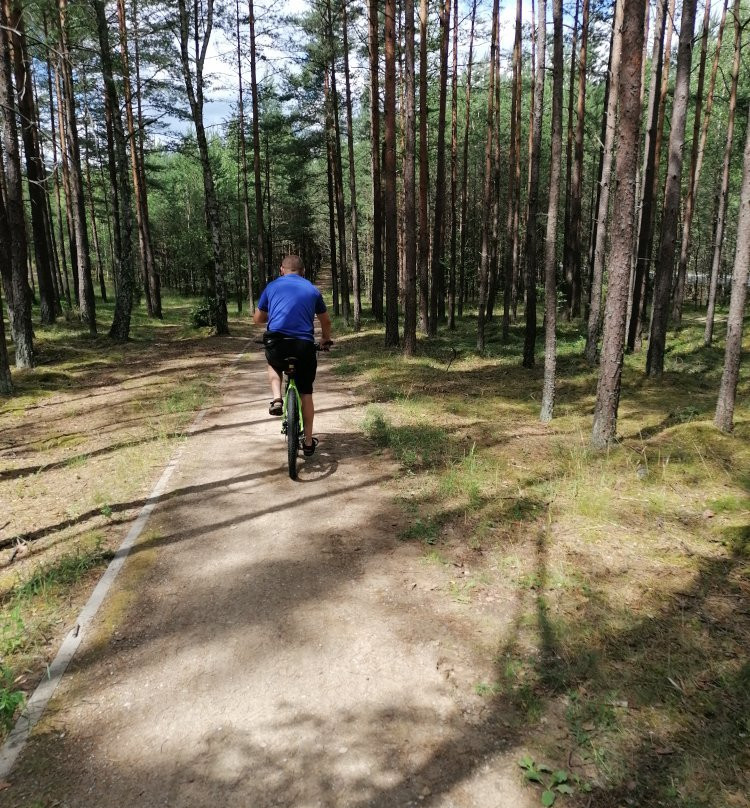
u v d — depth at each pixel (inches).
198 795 89.4
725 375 280.2
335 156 1037.2
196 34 761.0
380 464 241.4
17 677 115.8
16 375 489.1
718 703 104.8
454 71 795.4
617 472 229.5
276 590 145.9
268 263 1675.7
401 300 1208.8
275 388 221.9
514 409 374.0
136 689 112.1
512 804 87.0
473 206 1397.6
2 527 188.5
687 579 147.3
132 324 981.2
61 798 88.7
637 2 213.6
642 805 86.0
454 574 152.5
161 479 226.5
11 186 489.7
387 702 108.0
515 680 112.8
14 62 670.5
